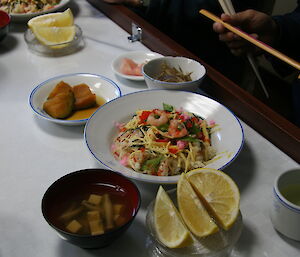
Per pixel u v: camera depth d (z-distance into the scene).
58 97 1.15
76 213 0.77
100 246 0.75
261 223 0.83
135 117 1.07
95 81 1.28
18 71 1.42
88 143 0.96
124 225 0.71
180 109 1.13
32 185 0.92
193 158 0.94
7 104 1.23
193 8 2.07
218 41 2.15
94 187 0.82
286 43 1.88
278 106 2.39
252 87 2.33
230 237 0.74
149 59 1.45
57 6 1.78
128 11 1.72
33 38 1.61
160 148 0.95
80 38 1.59
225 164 0.90
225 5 1.69
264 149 1.04
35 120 1.15
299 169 0.78
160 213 0.75
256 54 1.91
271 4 2.26
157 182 0.84
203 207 0.75
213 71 1.29
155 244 0.76
